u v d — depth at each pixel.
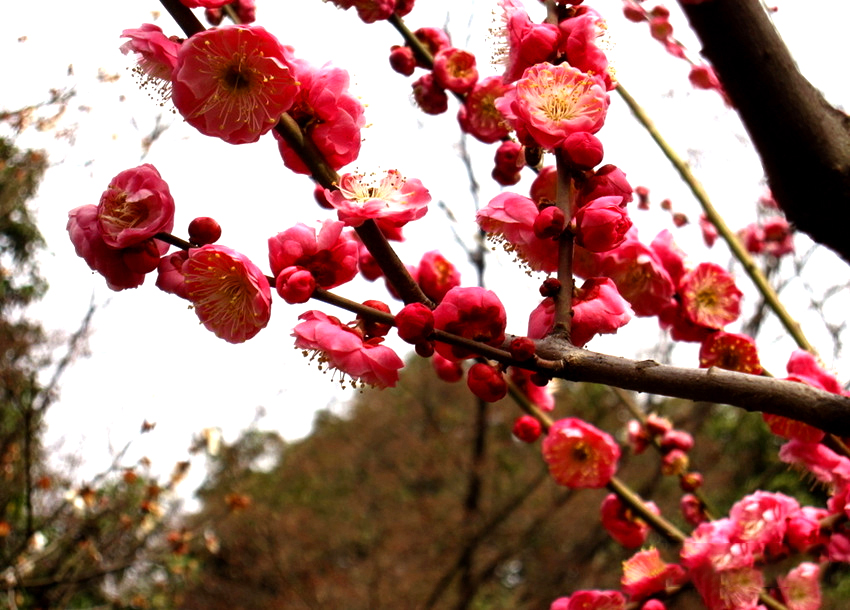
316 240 0.30
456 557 1.96
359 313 0.30
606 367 0.28
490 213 0.32
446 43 0.43
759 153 0.29
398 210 0.30
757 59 0.28
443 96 0.41
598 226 0.30
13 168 0.96
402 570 2.05
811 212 0.29
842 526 0.40
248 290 0.29
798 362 0.38
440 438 2.17
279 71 0.29
